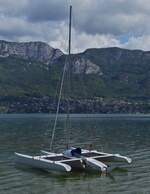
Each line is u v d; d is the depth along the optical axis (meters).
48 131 84.69
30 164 37.16
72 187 29.06
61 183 30.42
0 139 64.31
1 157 43.09
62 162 34.78
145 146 53.41
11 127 102.62
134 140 62.38
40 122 136.25
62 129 92.00
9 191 27.77
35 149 50.44
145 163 38.81
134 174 33.38
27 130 88.75
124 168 36.09
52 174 34.03
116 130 88.81
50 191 27.83
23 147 52.59
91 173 34.44
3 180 31.50
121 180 31.17
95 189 28.28
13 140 62.53
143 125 114.00
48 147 52.69
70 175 33.56
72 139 64.31
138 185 29.27
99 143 57.81
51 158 36.66
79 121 146.38
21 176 33.09
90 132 81.44
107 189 28.22
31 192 27.50
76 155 36.88
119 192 27.22
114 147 52.47
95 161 34.84
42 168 35.75
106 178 32.12
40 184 30.11
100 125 114.06
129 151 48.03
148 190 27.61
